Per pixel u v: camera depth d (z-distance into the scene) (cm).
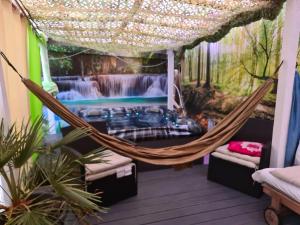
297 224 206
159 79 484
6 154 108
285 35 212
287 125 226
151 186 279
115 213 222
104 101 449
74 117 189
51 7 217
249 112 224
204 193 262
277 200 199
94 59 433
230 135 225
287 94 217
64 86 420
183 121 434
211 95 383
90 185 216
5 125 159
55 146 135
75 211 127
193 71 426
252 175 226
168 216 219
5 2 172
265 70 286
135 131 382
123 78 457
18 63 207
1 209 120
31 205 117
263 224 207
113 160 238
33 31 269
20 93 207
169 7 217
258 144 270
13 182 121
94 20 255
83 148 256
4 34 168
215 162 284
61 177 122
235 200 247
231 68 339
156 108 486
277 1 248
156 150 214
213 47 372
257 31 293
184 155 216
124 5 210
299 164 228
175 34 320
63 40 378
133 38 343
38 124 130
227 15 246
